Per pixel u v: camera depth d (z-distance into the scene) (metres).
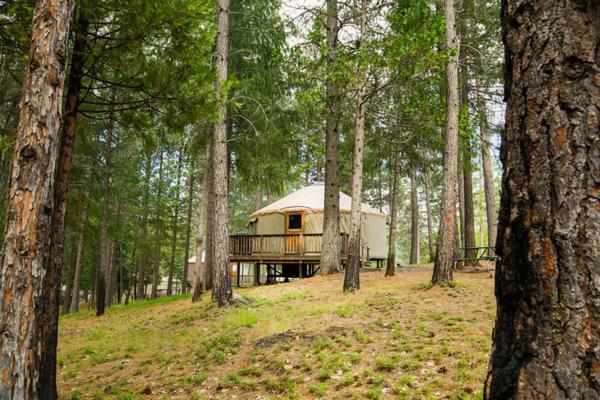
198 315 9.95
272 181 15.19
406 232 40.88
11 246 3.50
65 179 5.39
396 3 10.73
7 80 8.38
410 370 4.76
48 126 3.70
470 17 12.66
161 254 30.41
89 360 7.39
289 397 4.58
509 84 1.79
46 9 3.81
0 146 5.66
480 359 4.67
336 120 14.28
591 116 1.52
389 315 7.46
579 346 1.42
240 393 4.93
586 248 1.45
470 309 7.16
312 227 17.81
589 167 1.49
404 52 8.74
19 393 3.36
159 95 6.08
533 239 1.58
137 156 17.97
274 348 6.29
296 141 14.79
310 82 10.84
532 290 1.56
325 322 7.42
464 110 10.40
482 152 15.12
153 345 7.92
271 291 11.98
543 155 1.59
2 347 3.35
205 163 13.90
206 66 6.20
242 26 13.71
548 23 1.63
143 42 5.88
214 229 10.97
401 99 11.38
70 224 12.56
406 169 15.04
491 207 14.86
